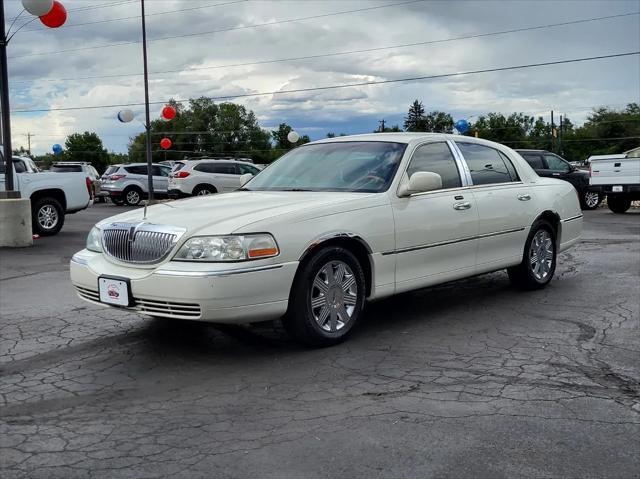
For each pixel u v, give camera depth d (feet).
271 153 389.60
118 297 15.71
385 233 17.67
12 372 15.29
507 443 11.07
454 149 21.08
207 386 14.15
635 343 17.16
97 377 14.87
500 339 17.62
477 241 20.65
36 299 23.59
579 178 67.62
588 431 11.56
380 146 19.89
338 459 10.55
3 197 39.99
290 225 15.70
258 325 19.24
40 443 11.31
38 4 36.45
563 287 24.63
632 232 44.62
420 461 10.44
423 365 15.40
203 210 16.49
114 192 91.97
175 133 378.32
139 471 10.24
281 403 13.08
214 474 10.11
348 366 15.37
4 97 39.37
